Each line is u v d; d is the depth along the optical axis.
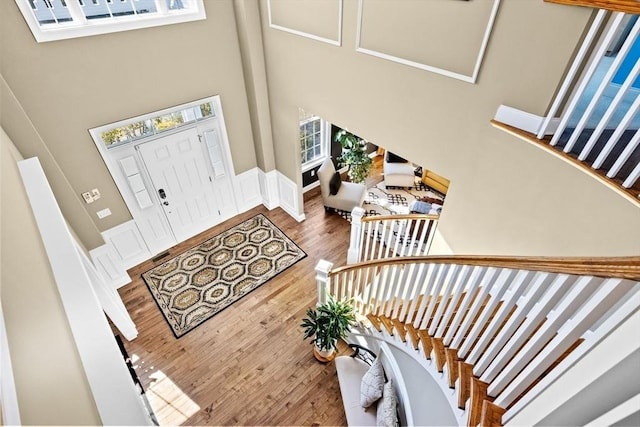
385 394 3.07
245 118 5.45
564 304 1.29
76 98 3.78
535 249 2.66
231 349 4.12
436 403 2.33
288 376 3.84
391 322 3.03
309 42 3.97
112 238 4.77
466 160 2.97
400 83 3.22
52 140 3.80
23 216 1.87
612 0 1.68
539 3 2.09
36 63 3.41
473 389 1.83
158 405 3.60
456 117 2.89
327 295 3.82
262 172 6.00
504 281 1.69
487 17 2.37
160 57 4.18
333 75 3.90
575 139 2.13
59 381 1.04
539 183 2.47
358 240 4.59
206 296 4.77
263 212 6.31
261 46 4.75
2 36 3.15
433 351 2.33
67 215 4.09
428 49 2.85
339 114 4.13
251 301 4.70
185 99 4.64
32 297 1.27
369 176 7.59
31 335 1.09
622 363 0.92
